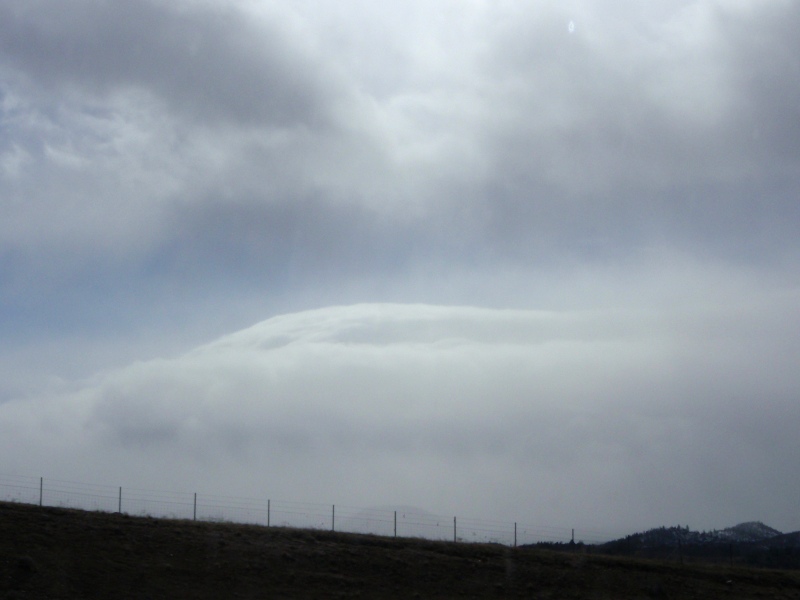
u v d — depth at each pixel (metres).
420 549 45.12
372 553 43.28
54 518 40.44
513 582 41.91
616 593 42.06
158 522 42.94
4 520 38.72
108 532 39.66
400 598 38.44
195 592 35.62
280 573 38.91
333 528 48.62
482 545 47.19
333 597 37.41
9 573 33.75
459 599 39.25
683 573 46.19
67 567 35.34
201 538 41.38
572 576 43.53
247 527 44.78
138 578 35.78
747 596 43.59
